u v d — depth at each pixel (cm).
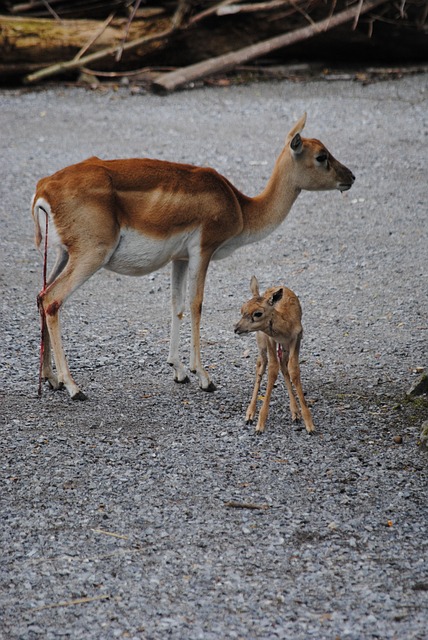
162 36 2878
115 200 1123
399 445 1060
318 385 1229
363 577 805
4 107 2681
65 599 772
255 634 726
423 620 744
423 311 1488
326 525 890
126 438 1068
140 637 723
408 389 1205
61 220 1117
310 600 771
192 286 1198
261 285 1619
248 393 1211
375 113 2609
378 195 2062
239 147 2347
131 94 2820
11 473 980
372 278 1641
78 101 2748
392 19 2997
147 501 930
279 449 1051
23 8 2945
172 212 1150
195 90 2853
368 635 725
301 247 1800
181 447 1049
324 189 1280
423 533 877
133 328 1426
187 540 861
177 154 2289
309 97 2767
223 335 1405
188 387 1227
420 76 2956
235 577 803
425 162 2252
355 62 3114
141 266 1181
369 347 1352
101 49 2891
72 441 1055
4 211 1947
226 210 1189
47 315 1135
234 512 912
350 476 988
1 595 775
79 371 1261
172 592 782
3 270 1647
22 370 1256
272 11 2931
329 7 2984
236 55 2914
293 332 1067
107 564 822
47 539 860
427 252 1761
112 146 2348
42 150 2317
